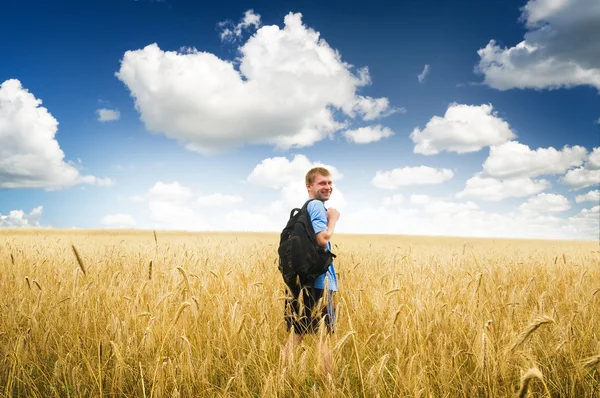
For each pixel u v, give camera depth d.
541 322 2.15
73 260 8.05
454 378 3.18
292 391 3.06
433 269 7.32
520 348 2.75
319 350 3.00
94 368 3.43
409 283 5.61
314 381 3.14
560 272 7.35
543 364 3.33
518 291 5.16
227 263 7.54
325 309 3.60
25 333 3.64
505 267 8.11
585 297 4.80
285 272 3.60
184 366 3.24
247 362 3.40
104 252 10.27
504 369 2.86
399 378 2.97
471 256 10.88
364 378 3.13
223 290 5.00
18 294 5.16
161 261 8.01
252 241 18.36
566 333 3.43
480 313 4.04
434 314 4.00
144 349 3.68
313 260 3.51
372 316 4.46
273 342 3.94
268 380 2.86
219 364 3.56
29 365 3.60
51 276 6.38
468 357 3.49
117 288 5.29
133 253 10.44
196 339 3.85
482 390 3.13
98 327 4.24
